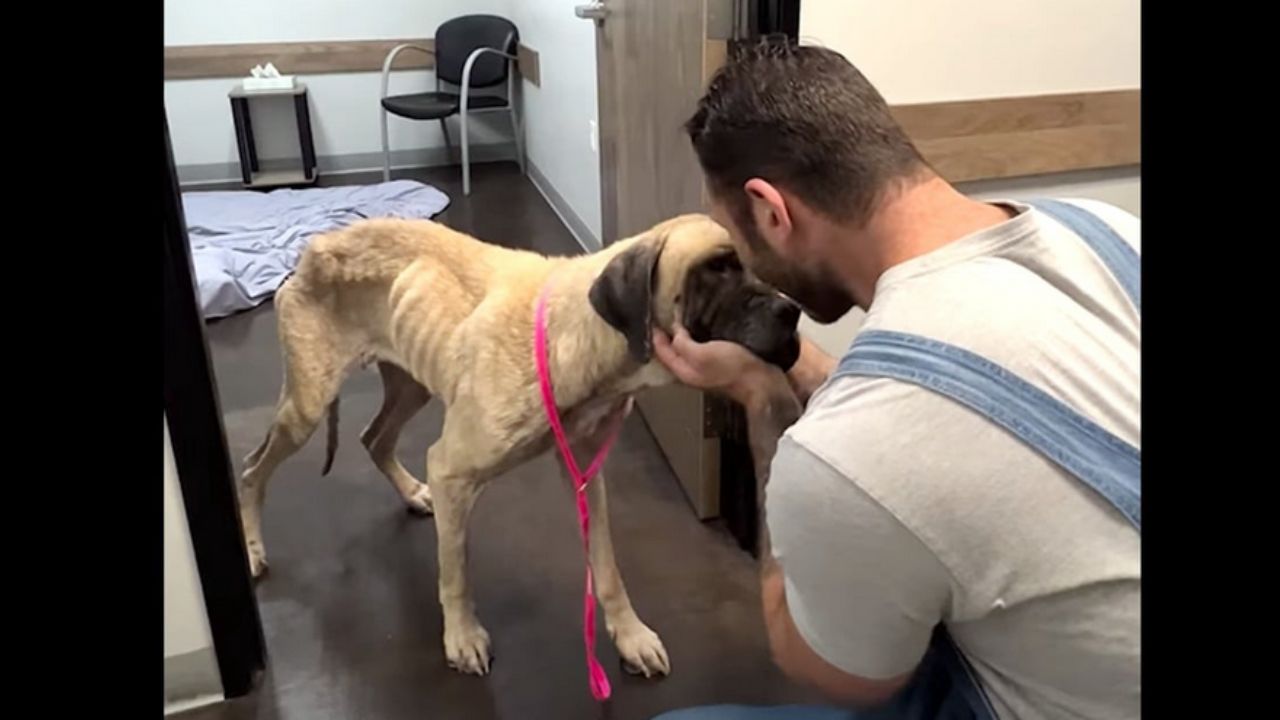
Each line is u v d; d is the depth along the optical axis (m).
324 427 2.87
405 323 1.88
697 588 2.20
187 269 1.64
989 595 0.90
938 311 0.92
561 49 4.47
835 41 2.21
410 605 2.15
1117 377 0.90
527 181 5.42
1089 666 0.89
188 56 5.44
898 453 0.88
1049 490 0.86
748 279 1.38
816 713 1.25
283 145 5.72
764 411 1.26
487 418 1.74
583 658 2.00
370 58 5.66
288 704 1.89
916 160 1.00
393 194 4.91
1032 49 2.35
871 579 0.92
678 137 2.30
